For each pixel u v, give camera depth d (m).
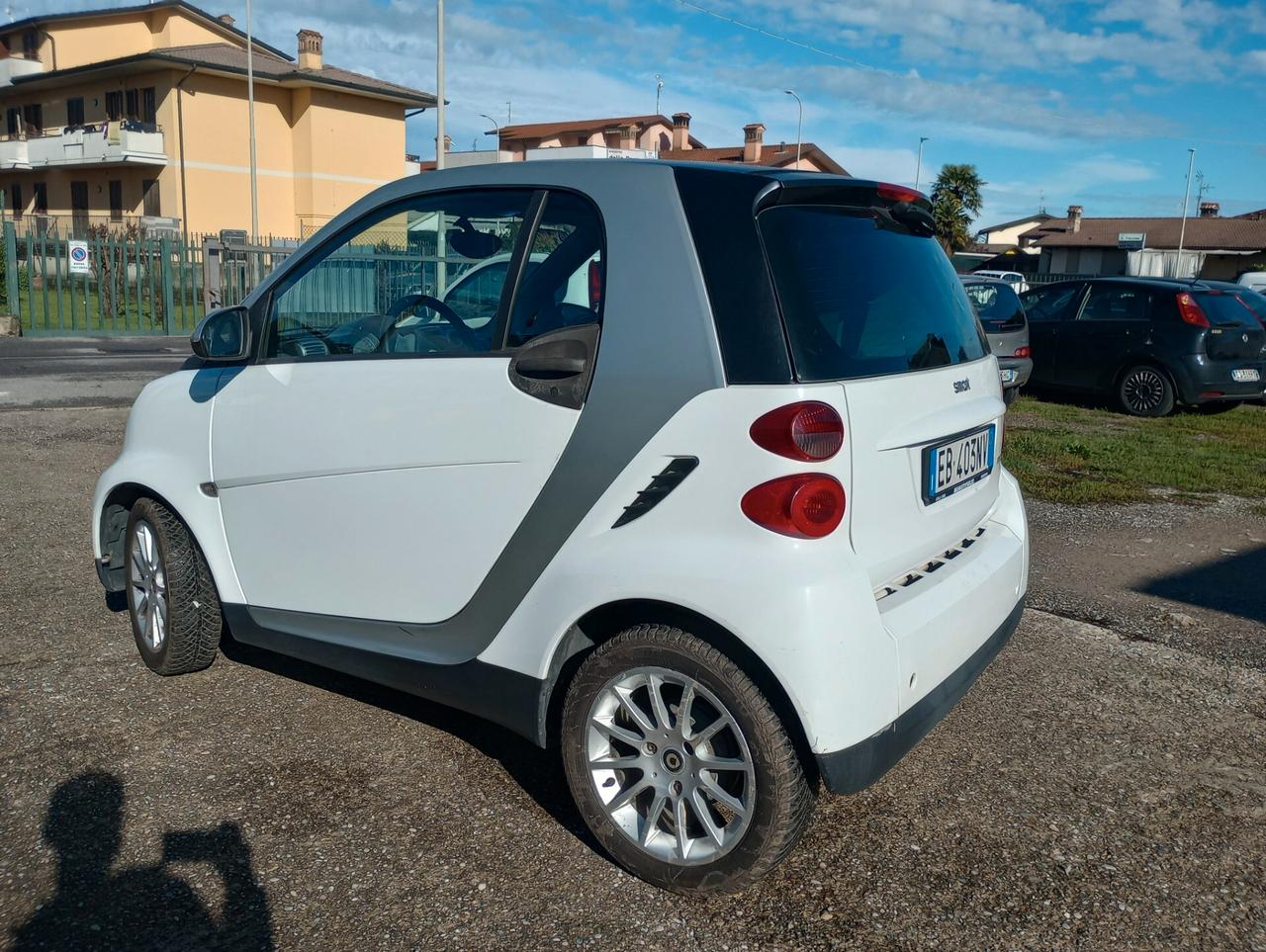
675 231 2.81
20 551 5.82
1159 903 2.87
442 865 2.97
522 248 3.12
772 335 2.63
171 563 4.05
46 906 2.74
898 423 2.82
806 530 2.55
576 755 2.95
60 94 42.41
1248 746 3.83
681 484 2.68
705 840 2.82
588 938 2.66
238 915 2.72
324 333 3.60
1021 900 2.87
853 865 3.02
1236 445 10.32
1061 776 3.57
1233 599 5.53
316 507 3.52
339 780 3.43
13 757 3.52
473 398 3.07
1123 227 65.19
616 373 2.80
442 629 3.25
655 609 2.82
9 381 12.60
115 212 40.69
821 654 2.52
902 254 3.24
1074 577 5.88
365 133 42.34
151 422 4.16
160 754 3.57
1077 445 9.71
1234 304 12.44
